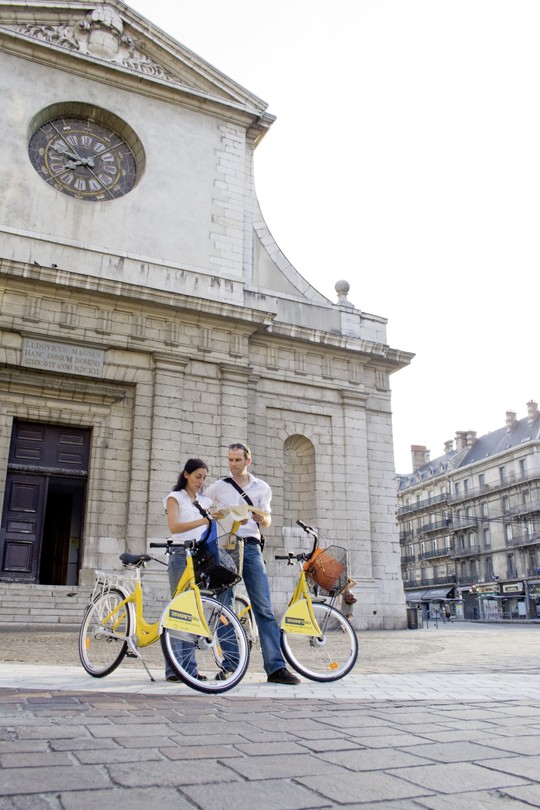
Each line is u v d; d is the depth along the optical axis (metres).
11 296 17.75
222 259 21.36
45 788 2.41
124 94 21.42
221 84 22.77
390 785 2.58
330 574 6.38
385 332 24.25
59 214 19.41
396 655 10.77
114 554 17.58
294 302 22.69
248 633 7.22
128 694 5.00
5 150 19.14
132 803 2.28
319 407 21.98
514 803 2.37
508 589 53.56
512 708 4.59
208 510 6.13
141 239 20.34
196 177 21.75
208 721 3.89
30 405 17.97
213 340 19.95
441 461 73.31
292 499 21.56
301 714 4.23
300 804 2.32
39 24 20.73
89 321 18.45
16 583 16.53
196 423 19.19
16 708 4.16
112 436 18.55
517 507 54.69
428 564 65.88
